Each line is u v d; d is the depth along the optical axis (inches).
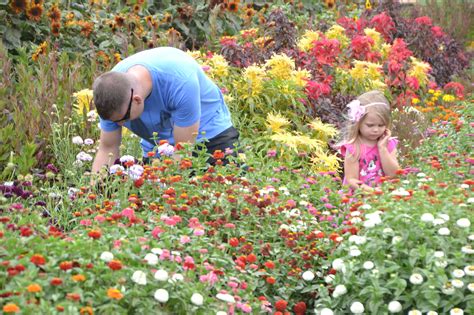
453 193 231.5
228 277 193.6
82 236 183.8
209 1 552.1
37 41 458.3
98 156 260.7
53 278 154.2
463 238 200.5
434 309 188.9
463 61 657.6
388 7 631.8
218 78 398.0
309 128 391.9
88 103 343.3
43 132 330.6
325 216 246.1
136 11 515.5
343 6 671.8
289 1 647.1
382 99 304.5
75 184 271.7
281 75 405.4
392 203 212.1
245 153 280.7
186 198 226.1
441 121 421.7
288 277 214.8
